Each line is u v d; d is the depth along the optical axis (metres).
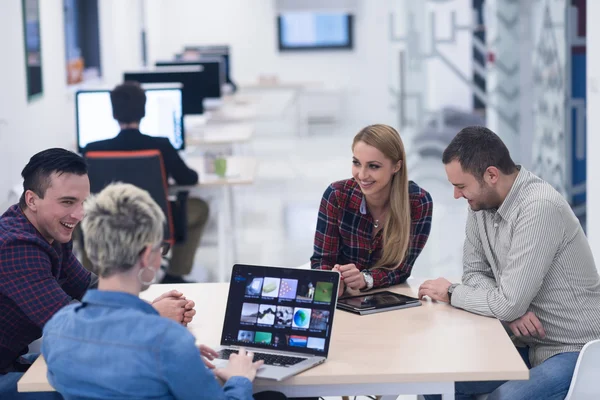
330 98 15.25
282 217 8.26
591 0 5.67
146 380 2.03
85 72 10.22
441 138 9.52
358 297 3.10
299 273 2.62
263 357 2.52
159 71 8.09
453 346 2.61
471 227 3.20
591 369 2.62
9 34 6.05
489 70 8.91
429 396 3.09
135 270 2.12
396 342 2.65
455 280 3.57
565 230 2.87
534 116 8.48
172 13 15.15
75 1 10.28
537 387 2.74
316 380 2.39
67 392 2.13
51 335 2.16
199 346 2.49
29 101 6.67
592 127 5.76
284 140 13.87
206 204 5.91
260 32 15.21
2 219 2.85
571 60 7.55
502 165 2.90
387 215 3.31
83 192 2.83
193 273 6.41
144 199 2.13
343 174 10.49
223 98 11.03
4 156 5.80
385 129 3.21
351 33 15.23
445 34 9.28
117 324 2.07
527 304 2.85
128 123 5.25
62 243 3.04
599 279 2.99
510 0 8.68
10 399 2.71
